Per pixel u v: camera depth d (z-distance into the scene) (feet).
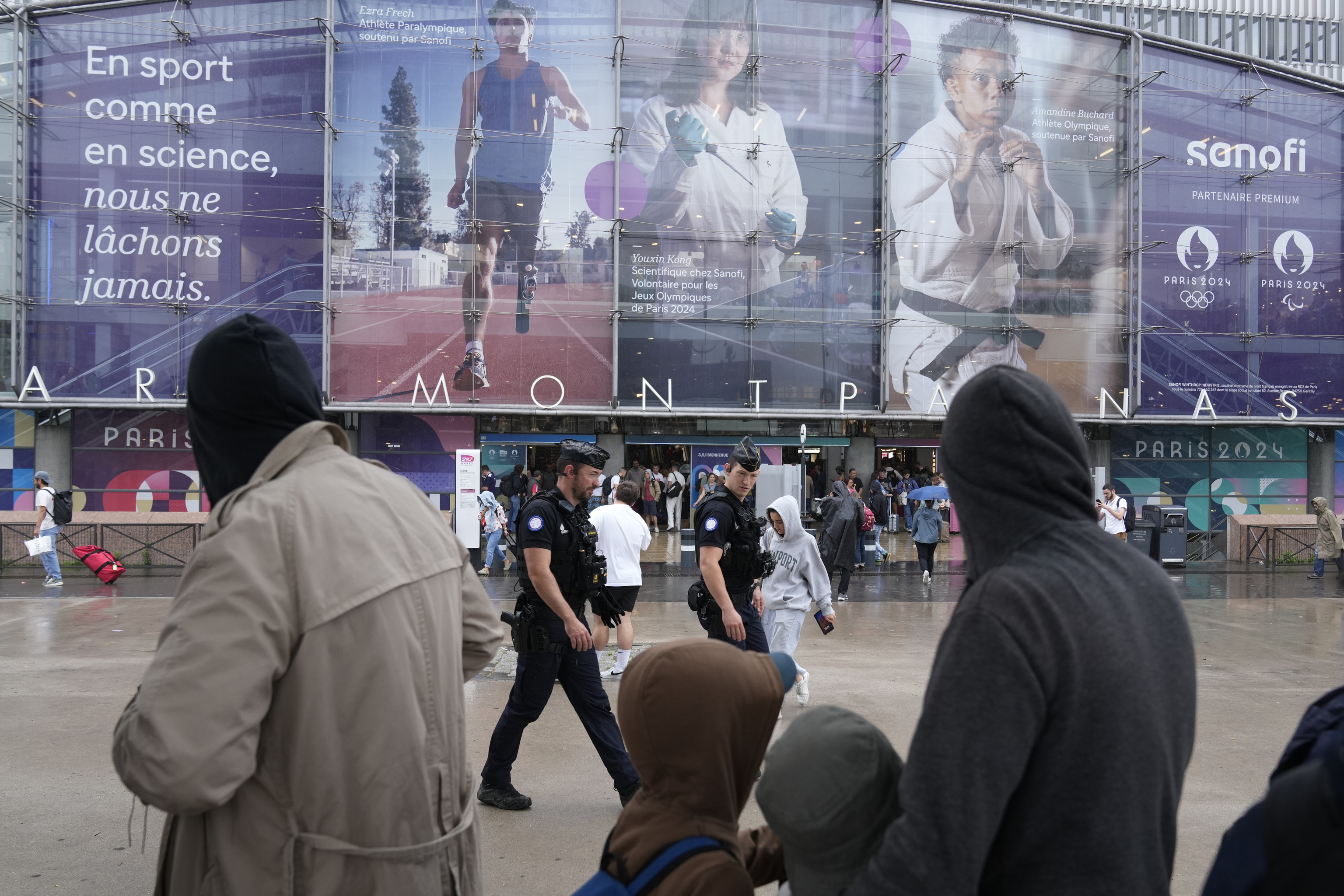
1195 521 70.64
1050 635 3.90
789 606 20.03
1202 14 119.55
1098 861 3.86
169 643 4.99
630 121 62.59
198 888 5.33
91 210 58.95
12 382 58.03
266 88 60.13
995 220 65.31
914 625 33.55
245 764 4.90
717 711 4.82
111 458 62.39
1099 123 66.23
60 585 43.50
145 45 59.31
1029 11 64.64
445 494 67.15
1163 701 4.11
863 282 64.59
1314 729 4.69
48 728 18.84
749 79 63.46
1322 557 50.24
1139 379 65.67
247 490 5.51
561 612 13.67
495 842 13.06
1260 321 67.15
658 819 4.83
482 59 61.72
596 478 14.49
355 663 5.28
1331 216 68.08
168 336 59.52
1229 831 3.64
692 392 63.16
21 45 58.23
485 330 61.72
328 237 59.93
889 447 75.87
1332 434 70.85
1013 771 3.79
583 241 62.49
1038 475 4.35
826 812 4.33
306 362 6.21
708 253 63.36
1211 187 67.00
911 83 64.64
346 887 5.25
